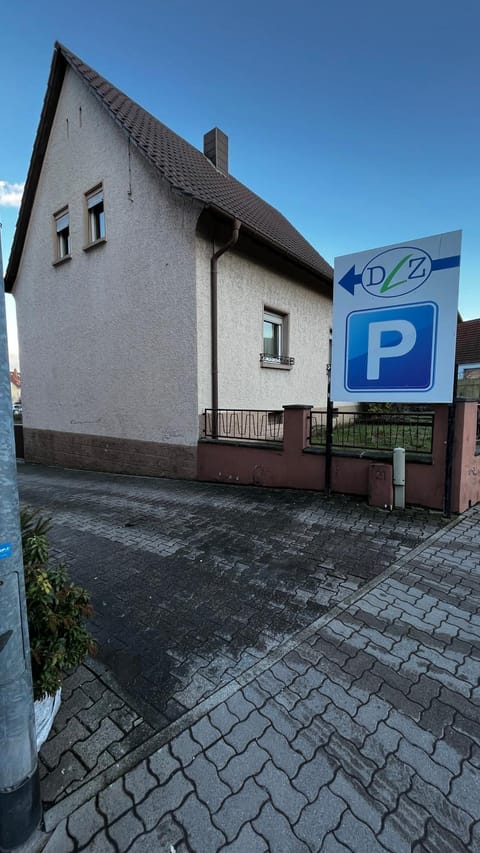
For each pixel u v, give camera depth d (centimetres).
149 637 254
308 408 582
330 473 548
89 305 895
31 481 842
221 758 168
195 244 672
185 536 433
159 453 764
